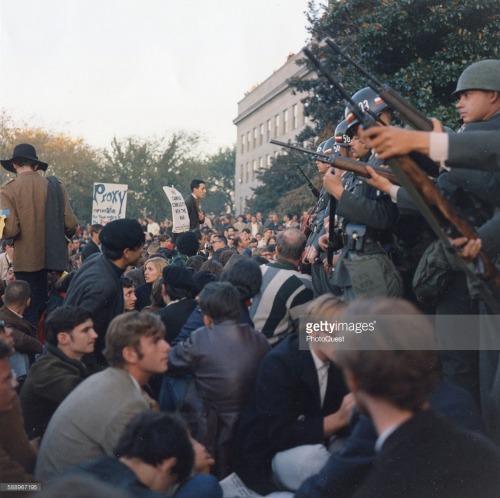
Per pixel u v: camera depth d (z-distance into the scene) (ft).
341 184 13.43
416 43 45.34
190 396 11.76
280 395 10.98
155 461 8.78
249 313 14.30
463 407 8.50
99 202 33.19
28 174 22.00
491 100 12.54
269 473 11.03
